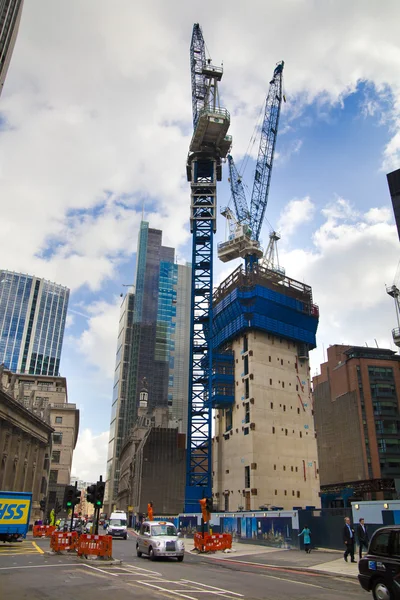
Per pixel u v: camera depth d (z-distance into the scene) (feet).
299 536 127.85
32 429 247.50
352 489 274.77
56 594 49.39
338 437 430.20
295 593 57.67
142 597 48.98
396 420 405.80
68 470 376.27
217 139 314.55
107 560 85.15
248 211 358.23
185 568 83.71
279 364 265.13
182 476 343.67
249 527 156.25
